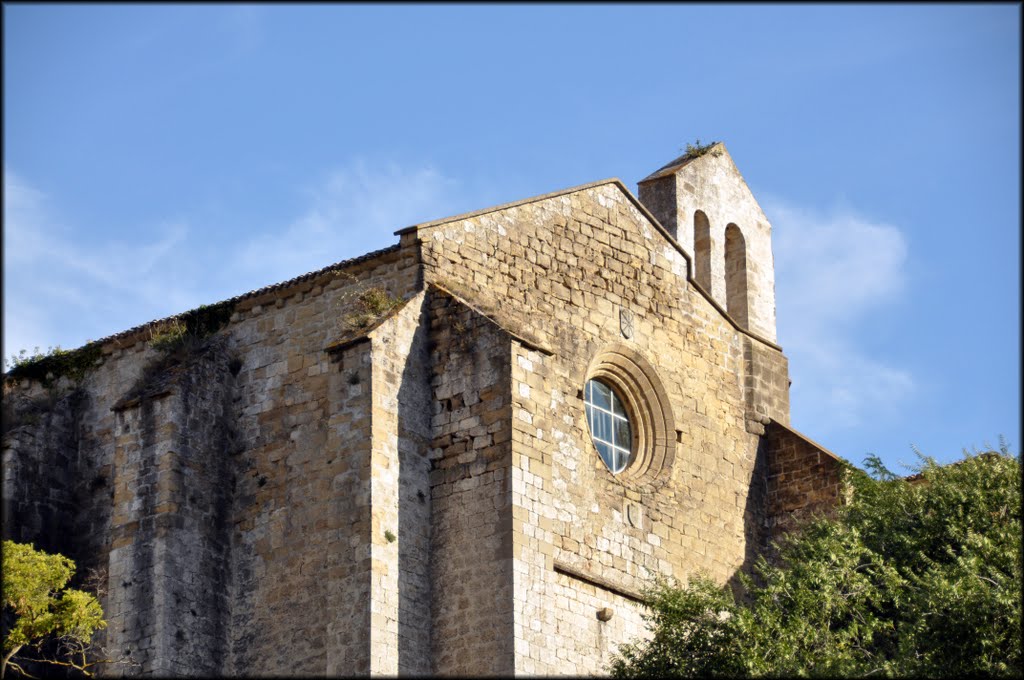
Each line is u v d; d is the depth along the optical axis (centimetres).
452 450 4344
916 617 4225
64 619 4091
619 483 4616
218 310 4700
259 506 4434
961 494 4447
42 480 4678
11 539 4556
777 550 4962
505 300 4603
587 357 4712
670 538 4703
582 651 4284
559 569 4297
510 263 4653
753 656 4038
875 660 4156
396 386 4322
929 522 4462
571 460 4494
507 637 4112
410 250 4497
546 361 4459
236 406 4581
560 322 4694
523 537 4231
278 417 4503
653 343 4922
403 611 4147
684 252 5122
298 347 4553
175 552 4312
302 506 4362
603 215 4925
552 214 4797
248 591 4366
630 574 4528
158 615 4238
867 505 4619
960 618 4134
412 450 4309
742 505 4978
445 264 4534
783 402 5234
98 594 4438
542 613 4209
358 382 4281
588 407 4753
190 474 4412
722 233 5538
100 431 4769
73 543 4675
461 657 4144
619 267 4912
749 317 5475
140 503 4381
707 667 4062
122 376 4803
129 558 4334
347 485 4212
